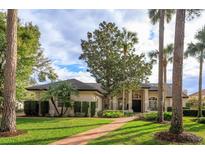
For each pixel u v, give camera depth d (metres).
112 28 40.03
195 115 38.25
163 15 24.75
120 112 33.16
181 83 14.48
